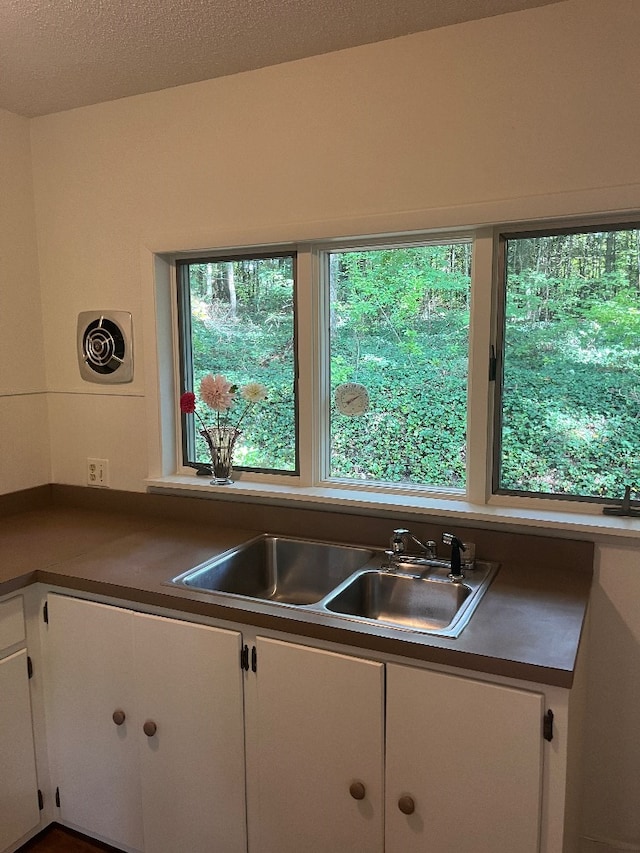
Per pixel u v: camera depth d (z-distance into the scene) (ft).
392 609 6.31
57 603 6.42
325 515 7.17
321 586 7.12
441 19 5.88
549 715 4.39
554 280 6.17
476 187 6.07
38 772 6.64
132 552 6.86
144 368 8.09
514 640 4.72
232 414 8.00
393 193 6.43
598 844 6.22
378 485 7.22
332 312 7.36
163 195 7.70
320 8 5.65
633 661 5.94
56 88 7.44
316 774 5.26
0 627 6.15
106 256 8.18
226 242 7.30
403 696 4.83
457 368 6.77
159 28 5.99
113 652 6.14
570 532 6.08
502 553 6.36
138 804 6.23
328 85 6.61
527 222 6.06
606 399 6.11
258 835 5.64
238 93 7.08
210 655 5.61
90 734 6.41
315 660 5.13
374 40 6.28
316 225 6.77
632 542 5.84
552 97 5.70
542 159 5.79
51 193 8.45
